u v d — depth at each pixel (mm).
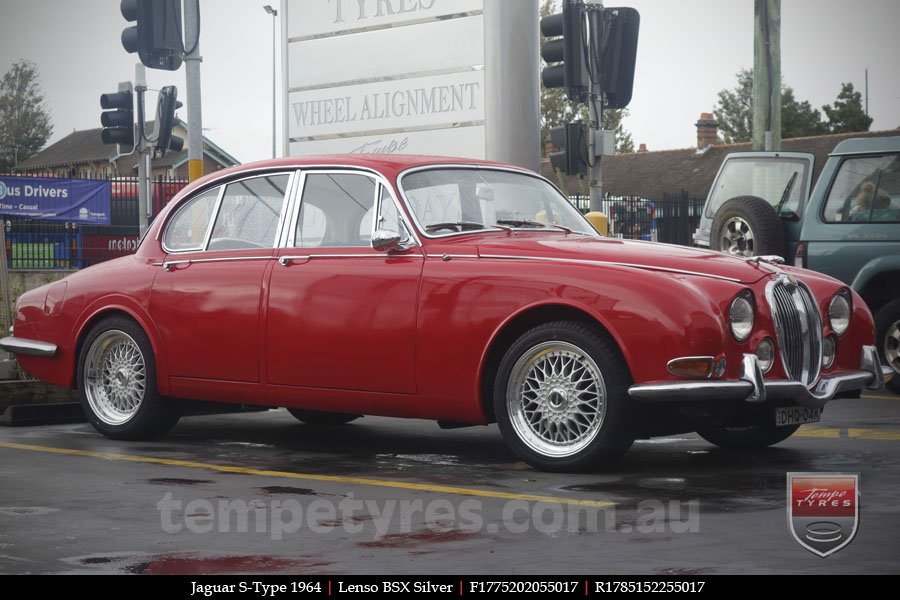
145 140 16828
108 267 8148
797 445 7520
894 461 6836
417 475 6430
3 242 10492
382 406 6863
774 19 19344
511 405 6496
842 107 84188
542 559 4430
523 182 7625
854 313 7051
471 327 6516
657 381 6059
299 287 7121
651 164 57219
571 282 6281
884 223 10766
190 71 11805
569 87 11438
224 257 7531
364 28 13820
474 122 12852
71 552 4586
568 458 6340
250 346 7289
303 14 14438
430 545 4676
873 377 7074
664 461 6848
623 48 11555
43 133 87625
